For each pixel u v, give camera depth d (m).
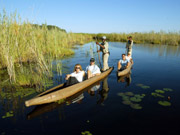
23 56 8.54
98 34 40.53
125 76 6.87
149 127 3.18
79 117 3.53
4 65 7.66
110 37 33.28
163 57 12.12
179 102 4.29
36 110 3.84
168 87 5.47
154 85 5.68
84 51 15.59
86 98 4.55
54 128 3.12
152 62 10.12
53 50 9.56
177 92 5.00
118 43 25.94
